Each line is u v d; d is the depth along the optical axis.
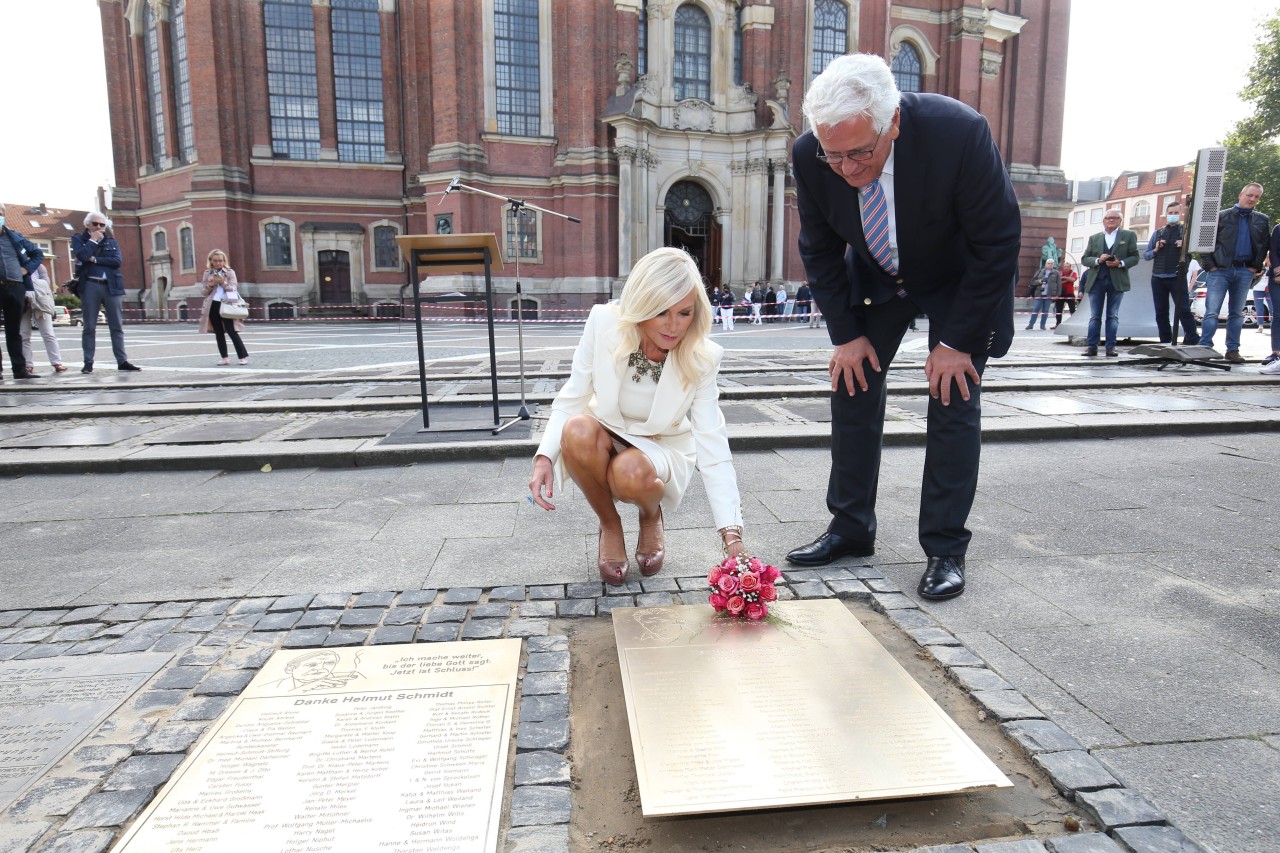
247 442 5.45
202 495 4.40
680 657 2.20
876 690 2.02
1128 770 1.78
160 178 32.88
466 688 2.12
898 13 34.88
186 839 1.54
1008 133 36.81
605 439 2.84
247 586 2.98
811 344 14.39
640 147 27.95
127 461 4.97
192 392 8.02
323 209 31.17
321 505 4.16
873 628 2.56
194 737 1.92
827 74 2.30
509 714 2.00
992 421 5.77
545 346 14.38
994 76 36.03
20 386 8.53
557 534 3.60
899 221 2.65
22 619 2.69
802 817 1.66
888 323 3.02
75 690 2.16
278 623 2.60
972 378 2.85
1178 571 3.04
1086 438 5.61
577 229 29.23
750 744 1.79
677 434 2.95
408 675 2.19
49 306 9.90
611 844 1.58
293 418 6.46
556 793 1.71
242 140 30.36
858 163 2.36
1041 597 2.80
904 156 2.51
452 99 27.72
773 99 29.95
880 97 2.23
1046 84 36.59
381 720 1.96
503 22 28.55
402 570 3.13
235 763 1.78
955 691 2.15
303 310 30.84
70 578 3.10
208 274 10.95
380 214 31.72
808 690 2.02
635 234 28.27
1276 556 3.20
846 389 3.05
